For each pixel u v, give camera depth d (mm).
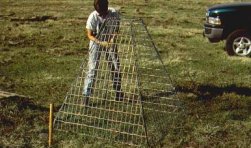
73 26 23266
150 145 7719
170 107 9422
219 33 15930
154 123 8539
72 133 8172
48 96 10391
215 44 18047
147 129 8281
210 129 8414
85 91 9102
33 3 36062
